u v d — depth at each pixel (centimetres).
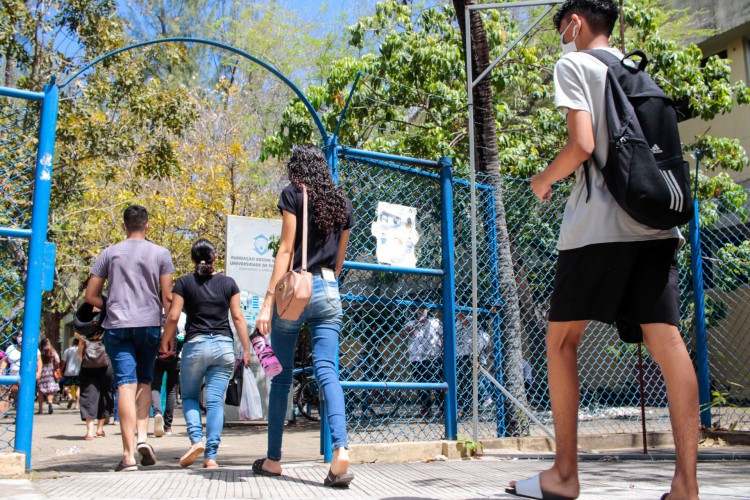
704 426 677
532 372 681
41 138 480
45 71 1445
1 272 482
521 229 690
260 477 432
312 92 1174
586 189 286
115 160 1573
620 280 278
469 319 618
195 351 538
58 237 1720
